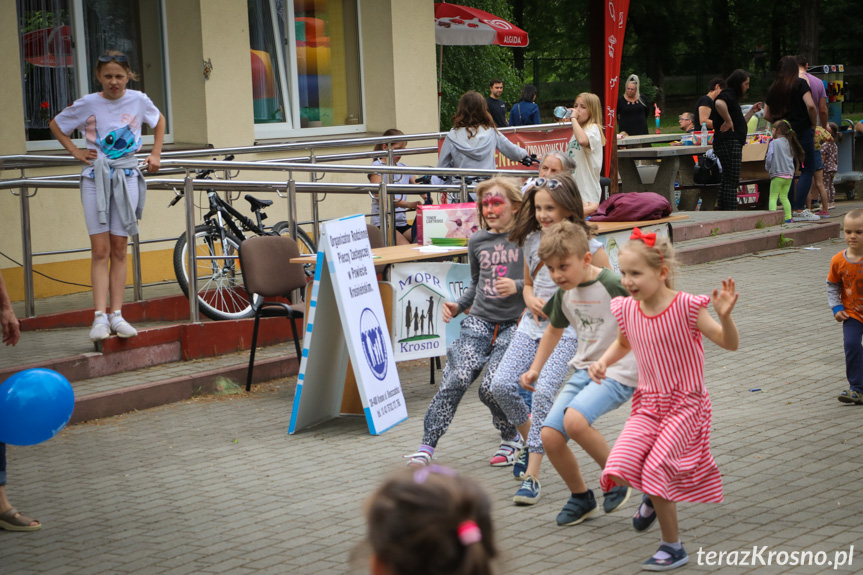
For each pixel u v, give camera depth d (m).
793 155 13.95
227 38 10.83
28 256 7.72
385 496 1.41
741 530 4.24
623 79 39.38
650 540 4.22
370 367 6.30
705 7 43.09
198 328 7.53
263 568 4.02
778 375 7.23
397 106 12.70
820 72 17.61
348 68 12.81
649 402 3.94
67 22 9.97
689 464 3.81
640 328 3.90
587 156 8.58
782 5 44.22
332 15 12.59
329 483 5.16
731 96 14.08
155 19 10.71
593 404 4.20
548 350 4.66
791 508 4.49
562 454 4.35
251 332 7.91
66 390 4.45
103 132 6.86
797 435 5.69
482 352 5.39
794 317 9.17
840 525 4.24
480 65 23.72
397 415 6.45
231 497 4.96
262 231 8.82
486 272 5.39
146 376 6.98
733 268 11.72
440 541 1.37
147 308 8.17
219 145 10.83
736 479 4.95
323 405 6.51
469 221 7.82
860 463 5.12
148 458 5.66
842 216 14.86
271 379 7.50
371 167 8.47
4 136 9.05
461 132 9.45
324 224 6.24
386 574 1.42
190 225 7.58
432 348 7.32
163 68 10.80
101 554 4.23
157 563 4.11
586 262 4.35
